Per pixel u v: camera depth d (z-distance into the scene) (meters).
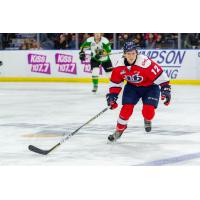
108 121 13.78
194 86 24.62
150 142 10.84
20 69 28.66
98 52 21.55
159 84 10.34
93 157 9.44
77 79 27.58
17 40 29.69
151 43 27.00
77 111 15.91
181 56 25.70
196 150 10.01
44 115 15.06
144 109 10.61
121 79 10.28
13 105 17.67
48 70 28.17
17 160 9.21
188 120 13.88
